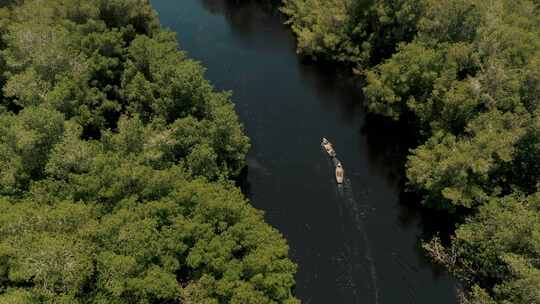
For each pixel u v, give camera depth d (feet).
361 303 215.51
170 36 322.55
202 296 181.57
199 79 263.90
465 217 234.99
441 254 233.55
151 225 188.14
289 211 257.34
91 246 177.17
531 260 192.65
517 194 224.94
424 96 277.23
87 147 214.69
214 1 472.85
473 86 248.11
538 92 243.40
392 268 229.66
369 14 351.25
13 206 190.08
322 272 228.22
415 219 252.83
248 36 411.13
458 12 278.05
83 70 273.54
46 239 166.61
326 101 336.29
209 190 205.87
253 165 284.00
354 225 250.16
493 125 236.63
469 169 234.79
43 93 251.39
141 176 204.95
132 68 290.76
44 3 319.47
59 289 164.76
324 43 364.58
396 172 280.92
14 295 155.74
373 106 296.92
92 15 313.94
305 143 298.97
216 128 248.11
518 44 265.13
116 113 297.74
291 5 415.03
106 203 202.39
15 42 271.90
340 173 275.39
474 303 205.26
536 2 321.73
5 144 215.72
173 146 240.12
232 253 199.72
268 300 183.83
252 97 336.90
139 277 177.17
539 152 232.94
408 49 286.46
